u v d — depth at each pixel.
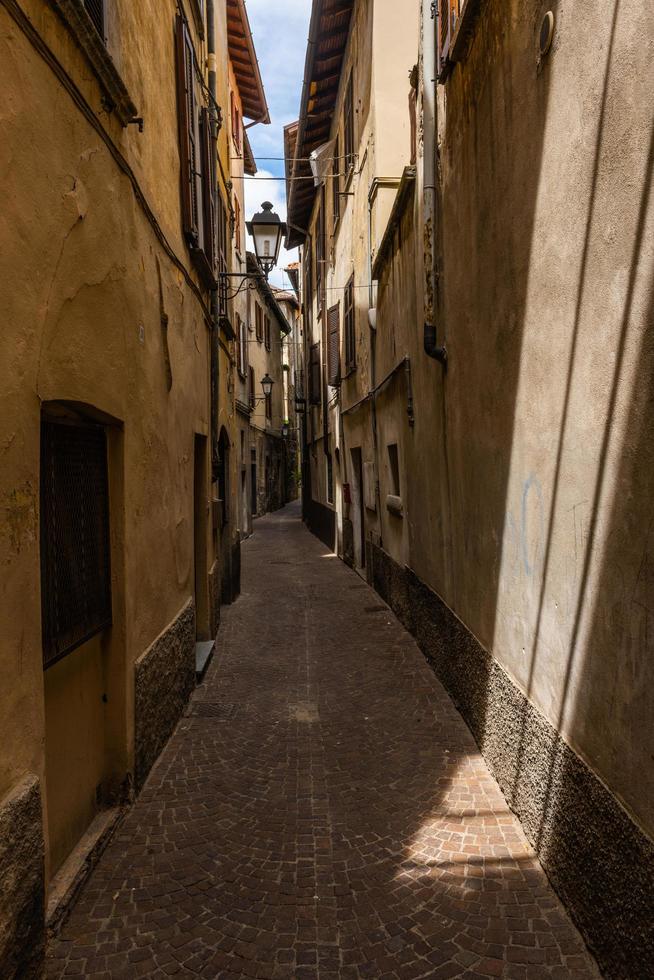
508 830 3.60
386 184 9.48
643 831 2.25
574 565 2.86
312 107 14.84
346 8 11.42
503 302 3.82
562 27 2.79
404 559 8.16
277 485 32.38
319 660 6.96
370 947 2.74
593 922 2.62
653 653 2.18
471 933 2.80
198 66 6.72
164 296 4.94
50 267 2.71
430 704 5.50
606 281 2.46
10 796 2.27
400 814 3.80
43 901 2.47
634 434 2.28
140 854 3.44
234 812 3.86
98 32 3.37
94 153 3.27
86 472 3.47
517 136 3.45
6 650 2.28
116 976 2.61
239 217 14.73
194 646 6.12
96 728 3.66
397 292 7.95
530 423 3.43
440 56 5.24
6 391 2.31
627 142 2.25
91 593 3.48
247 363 18.88
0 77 2.27
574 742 2.88
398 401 8.16
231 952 2.73
